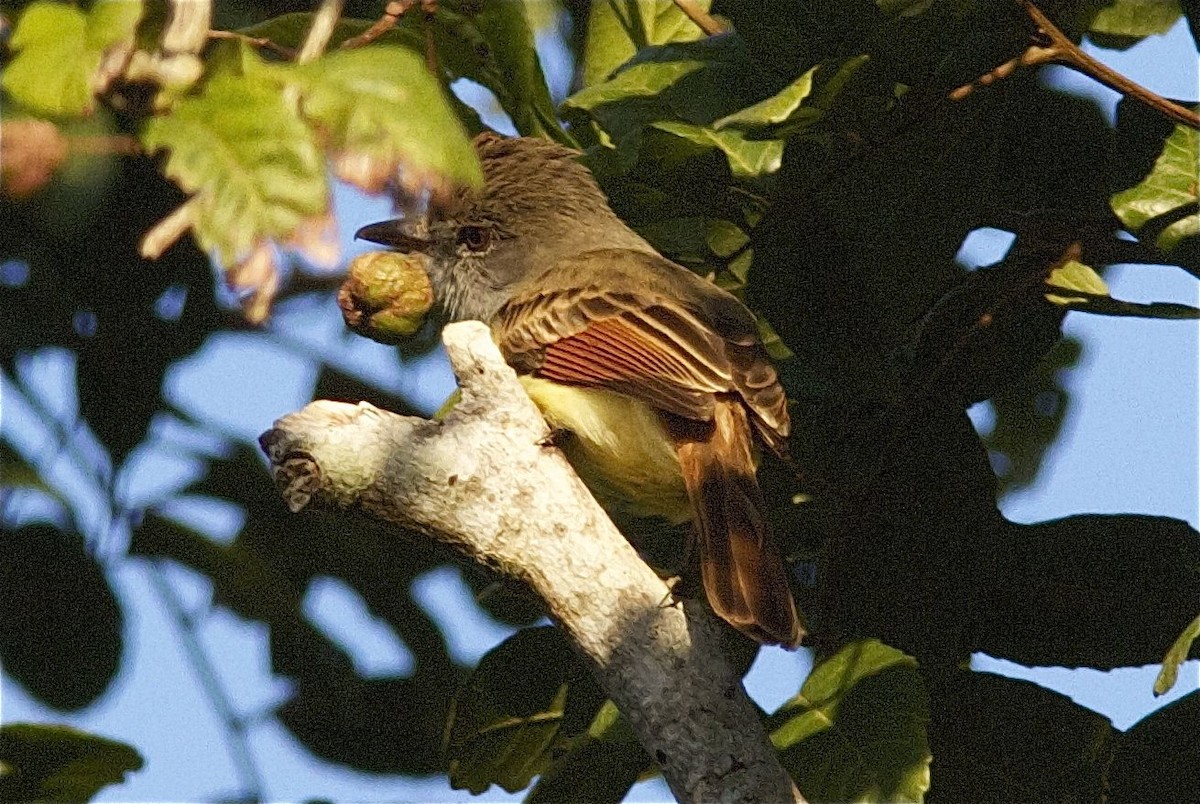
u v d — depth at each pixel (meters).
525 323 10.12
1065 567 9.44
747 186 9.23
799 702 8.43
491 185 11.52
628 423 9.75
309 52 6.54
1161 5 9.78
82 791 8.34
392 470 7.76
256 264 5.84
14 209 10.01
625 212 9.37
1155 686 7.42
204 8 6.02
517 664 9.49
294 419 7.87
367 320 9.86
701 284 10.12
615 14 10.67
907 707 8.22
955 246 9.18
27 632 10.84
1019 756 9.25
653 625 7.81
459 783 9.55
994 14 8.66
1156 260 9.53
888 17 9.00
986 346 9.74
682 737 7.68
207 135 5.91
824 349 9.15
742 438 9.40
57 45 5.98
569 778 8.97
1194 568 9.35
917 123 8.88
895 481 9.59
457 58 9.77
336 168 5.90
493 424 7.90
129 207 10.27
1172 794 8.57
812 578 10.01
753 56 9.00
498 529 7.81
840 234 9.21
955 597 9.48
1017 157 9.88
